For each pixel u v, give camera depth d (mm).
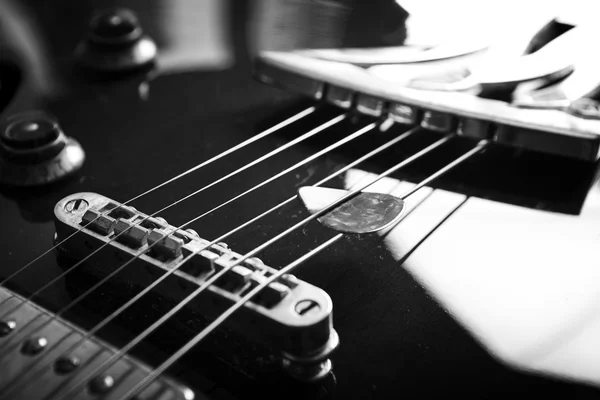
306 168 314
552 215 293
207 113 351
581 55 344
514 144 310
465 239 283
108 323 255
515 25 372
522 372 245
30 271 273
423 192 301
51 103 361
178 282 248
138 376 225
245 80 372
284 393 239
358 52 357
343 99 335
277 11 418
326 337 239
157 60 385
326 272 272
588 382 242
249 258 251
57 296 264
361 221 269
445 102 318
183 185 310
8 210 303
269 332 237
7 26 408
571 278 270
